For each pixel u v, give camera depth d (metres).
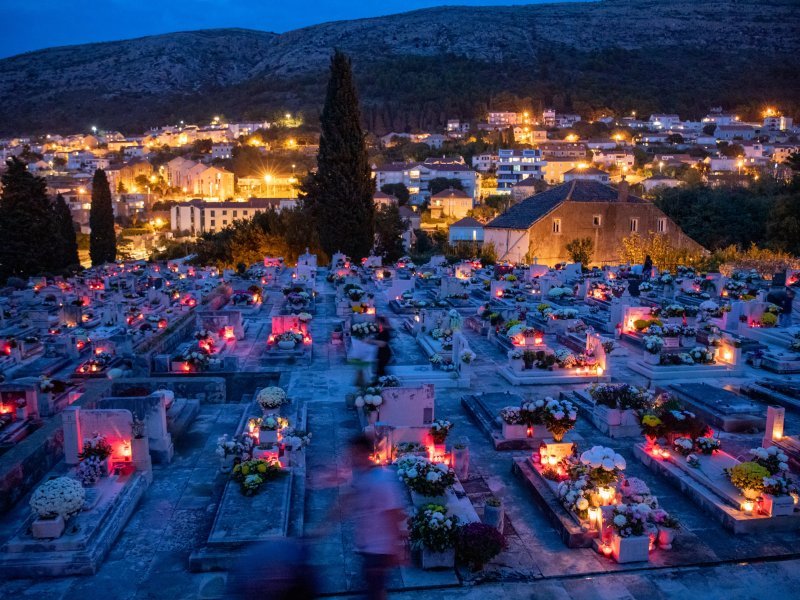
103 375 19.75
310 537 10.16
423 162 146.12
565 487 10.92
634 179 132.38
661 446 13.56
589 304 32.16
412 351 22.80
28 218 55.31
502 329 24.50
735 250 51.19
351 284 32.78
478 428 15.44
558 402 13.43
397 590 9.06
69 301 33.19
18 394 15.99
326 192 51.25
